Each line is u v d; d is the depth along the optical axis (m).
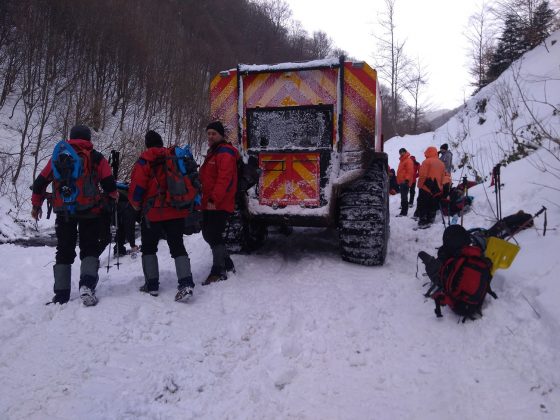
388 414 2.65
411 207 12.40
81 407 2.59
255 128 5.50
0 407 2.55
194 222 4.56
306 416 2.63
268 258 5.81
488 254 4.11
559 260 3.98
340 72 5.20
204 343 3.46
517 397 2.73
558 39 17.38
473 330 3.60
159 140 4.56
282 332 3.66
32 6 16.08
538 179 7.04
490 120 16.61
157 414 2.58
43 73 16.95
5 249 7.11
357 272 5.21
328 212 5.24
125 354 3.20
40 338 3.35
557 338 3.12
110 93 21.20
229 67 32.38
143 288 4.47
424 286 4.74
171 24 28.47
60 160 4.06
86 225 4.16
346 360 3.29
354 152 5.21
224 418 2.59
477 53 32.16
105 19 19.97
